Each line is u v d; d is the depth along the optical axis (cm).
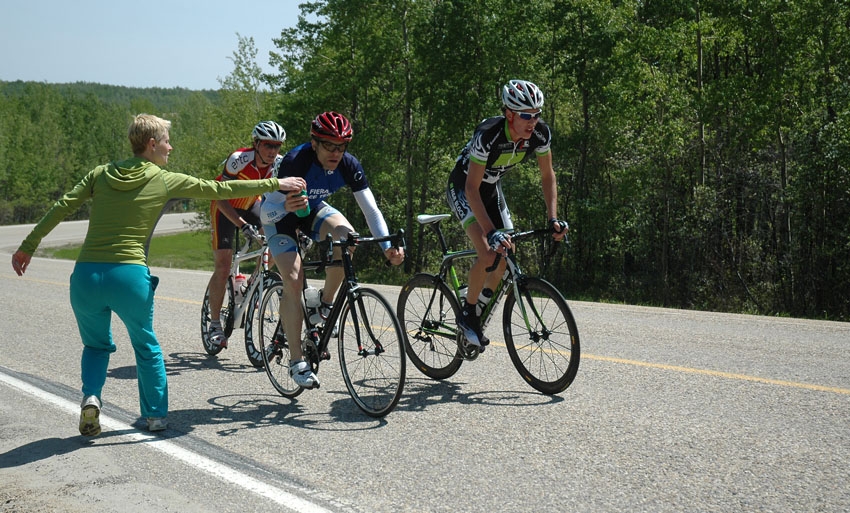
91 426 379
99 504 297
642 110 2784
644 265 2991
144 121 387
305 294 456
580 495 302
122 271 369
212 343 605
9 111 11100
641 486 311
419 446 370
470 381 512
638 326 772
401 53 3331
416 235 3603
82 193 375
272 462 347
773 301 2472
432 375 525
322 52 3631
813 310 2397
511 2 2973
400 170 3506
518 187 3216
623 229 3059
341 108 3819
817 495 298
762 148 2800
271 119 4041
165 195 382
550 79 3319
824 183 2341
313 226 486
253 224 627
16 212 9588
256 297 568
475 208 459
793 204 2458
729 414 420
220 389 500
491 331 727
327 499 301
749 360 578
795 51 2464
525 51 3058
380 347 421
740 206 2722
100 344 389
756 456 347
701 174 2761
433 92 3175
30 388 494
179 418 427
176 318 834
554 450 360
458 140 3353
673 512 283
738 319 834
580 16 2838
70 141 11938
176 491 311
